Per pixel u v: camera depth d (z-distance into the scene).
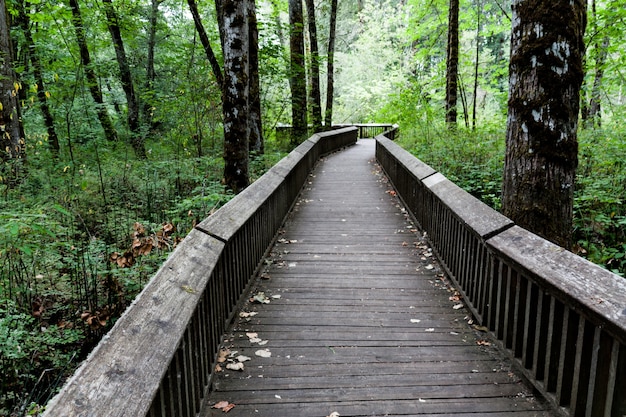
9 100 7.52
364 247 5.93
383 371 3.03
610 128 8.68
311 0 16.81
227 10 6.95
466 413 2.58
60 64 10.14
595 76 10.86
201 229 3.13
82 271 4.62
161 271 2.35
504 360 3.17
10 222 3.60
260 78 12.87
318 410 2.62
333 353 3.28
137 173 8.64
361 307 4.09
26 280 4.31
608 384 2.00
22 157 7.89
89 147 9.58
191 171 8.66
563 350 2.38
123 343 1.69
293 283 4.69
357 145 22.62
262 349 3.33
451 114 13.77
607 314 1.95
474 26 16.73
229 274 3.59
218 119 10.56
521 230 3.19
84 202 6.93
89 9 11.93
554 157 3.41
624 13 8.03
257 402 2.69
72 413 1.27
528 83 3.44
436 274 4.93
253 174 9.60
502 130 10.69
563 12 3.26
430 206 5.81
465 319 3.85
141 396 1.48
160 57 15.41
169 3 15.41
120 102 15.16
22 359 3.60
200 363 2.57
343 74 35.06
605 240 5.41
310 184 10.72
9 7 9.85
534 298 2.77
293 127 14.84
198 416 2.47
